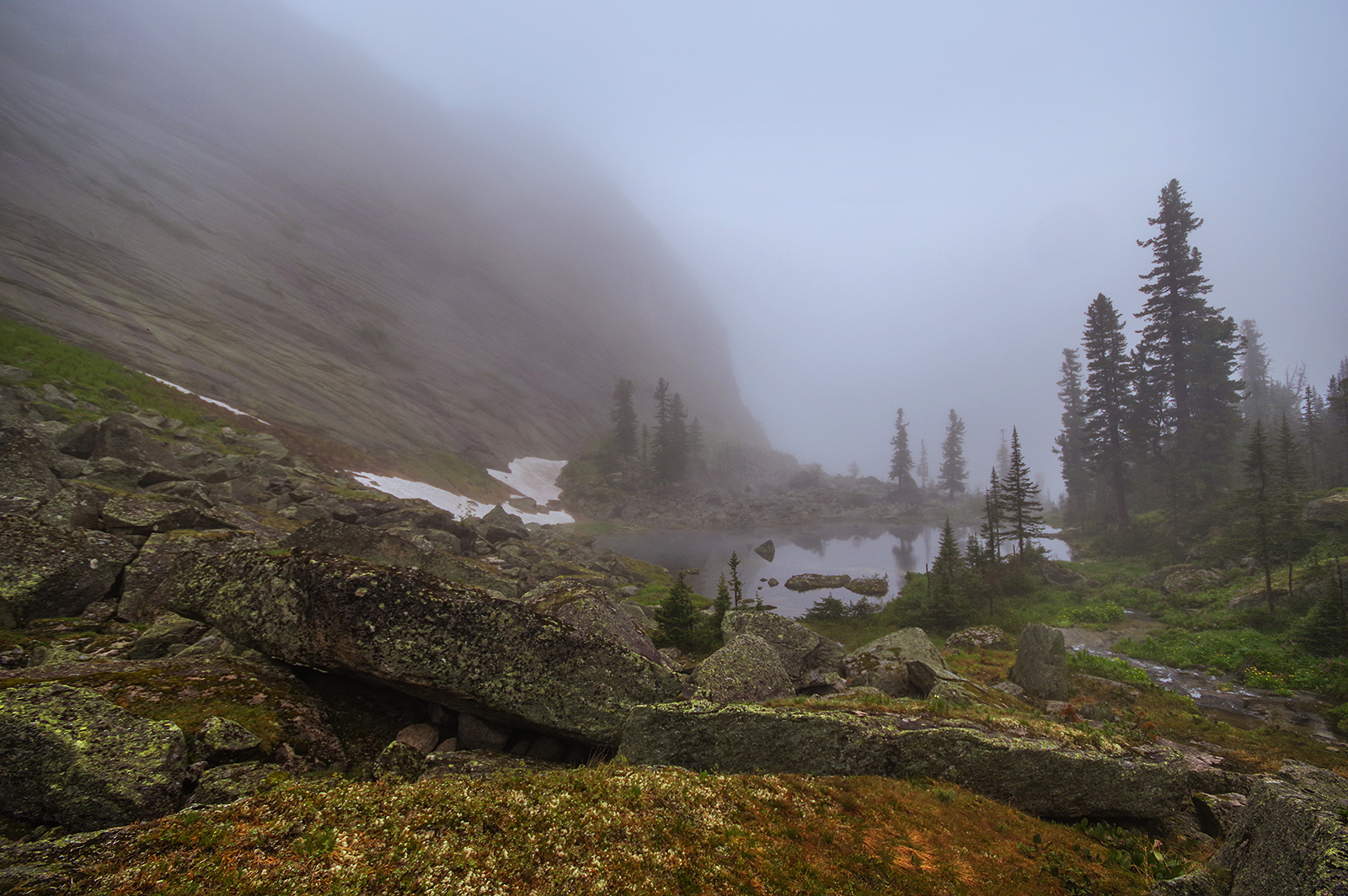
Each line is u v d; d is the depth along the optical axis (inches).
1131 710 680.4
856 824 306.0
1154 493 2598.4
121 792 260.8
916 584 1672.0
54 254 2755.9
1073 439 3641.7
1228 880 270.1
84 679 343.9
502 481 3772.1
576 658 398.0
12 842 234.8
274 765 321.7
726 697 446.0
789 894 231.9
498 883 204.1
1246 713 696.4
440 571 754.8
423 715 420.2
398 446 3147.1
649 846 243.9
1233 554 1462.8
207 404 2101.4
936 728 395.9
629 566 1958.7
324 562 399.5
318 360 3619.6
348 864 197.6
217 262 3988.7
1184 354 2295.8
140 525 709.9
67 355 1763.0
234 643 425.7
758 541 3385.8
